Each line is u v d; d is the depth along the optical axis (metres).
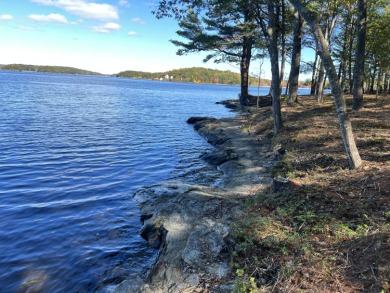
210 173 12.30
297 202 6.47
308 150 10.64
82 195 10.07
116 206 9.29
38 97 44.53
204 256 5.50
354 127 11.70
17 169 12.32
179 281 4.96
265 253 4.94
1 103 33.47
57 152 15.27
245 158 12.95
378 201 5.75
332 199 6.28
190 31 32.81
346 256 4.31
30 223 8.06
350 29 21.61
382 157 8.22
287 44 30.36
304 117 16.20
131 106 41.12
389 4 18.08
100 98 51.47
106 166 13.40
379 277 3.69
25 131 19.83
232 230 5.89
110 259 6.60
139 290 5.08
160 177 12.11
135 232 7.79
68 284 5.82
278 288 4.07
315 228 5.20
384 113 13.78
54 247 7.00
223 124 22.53
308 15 7.57
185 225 6.98
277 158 11.88
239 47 32.56
